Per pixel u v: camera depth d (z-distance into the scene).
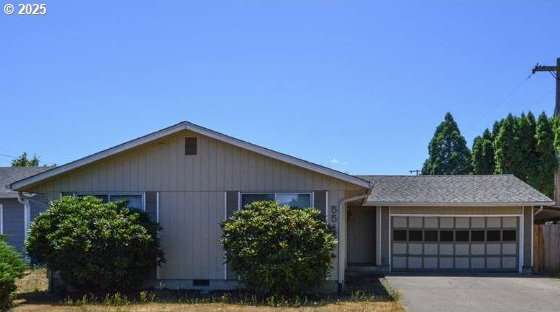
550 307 12.34
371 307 12.08
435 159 47.06
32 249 13.25
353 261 21.34
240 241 13.06
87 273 12.97
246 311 11.58
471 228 20.41
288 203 14.66
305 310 11.67
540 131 27.47
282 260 12.77
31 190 15.20
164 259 14.46
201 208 14.86
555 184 27.27
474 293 14.30
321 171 14.41
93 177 15.12
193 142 14.95
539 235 20.14
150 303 12.63
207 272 14.73
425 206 20.19
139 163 15.04
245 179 14.79
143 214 14.21
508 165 28.17
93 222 13.27
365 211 21.53
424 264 20.48
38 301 13.07
